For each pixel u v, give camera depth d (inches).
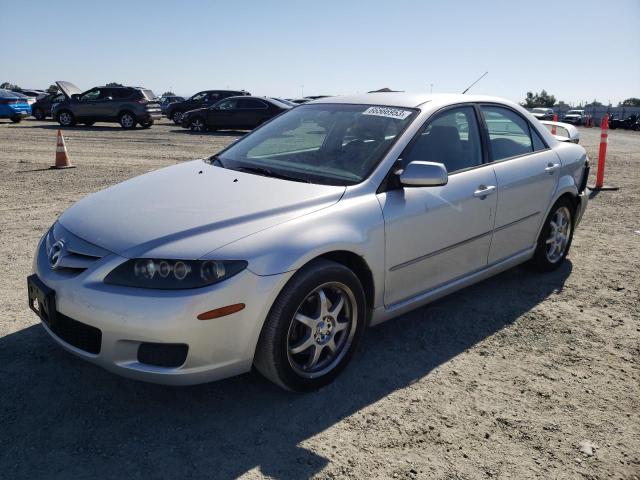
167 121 1194.6
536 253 187.5
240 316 103.0
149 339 99.2
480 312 162.9
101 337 102.3
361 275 126.5
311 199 119.8
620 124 1723.7
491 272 164.4
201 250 102.3
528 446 104.7
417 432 107.3
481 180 151.5
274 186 127.0
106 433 103.7
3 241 213.6
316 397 117.7
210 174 140.3
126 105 882.8
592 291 181.0
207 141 681.0
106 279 103.3
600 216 284.5
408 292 137.4
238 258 102.8
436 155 143.5
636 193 347.6
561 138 214.2
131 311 99.0
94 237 110.7
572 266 204.5
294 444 102.6
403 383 124.4
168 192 127.7
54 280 109.7
